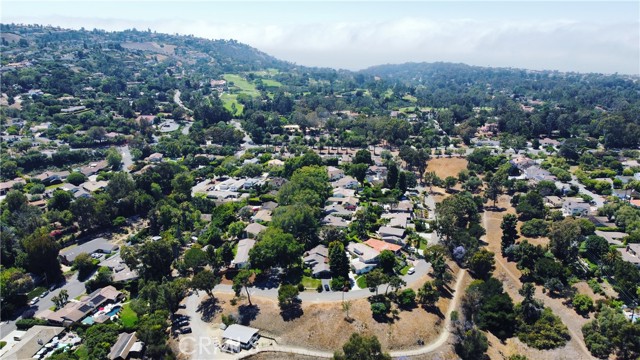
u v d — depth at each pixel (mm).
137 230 187125
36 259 146250
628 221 175500
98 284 143375
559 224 158625
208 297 134000
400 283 128375
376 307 122750
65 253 163875
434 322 124125
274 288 137875
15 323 126312
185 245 172375
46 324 124750
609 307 127938
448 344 117562
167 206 186375
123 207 197000
